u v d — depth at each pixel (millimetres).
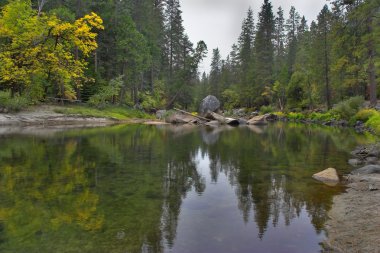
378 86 40094
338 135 22625
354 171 9719
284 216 5887
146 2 52094
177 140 18500
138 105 49031
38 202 6324
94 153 12555
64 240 4652
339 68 35625
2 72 24141
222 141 18328
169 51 65562
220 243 4723
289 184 8211
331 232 5168
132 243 4621
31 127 24219
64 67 25219
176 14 65188
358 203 6539
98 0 41344
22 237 4727
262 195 7223
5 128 22547
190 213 5957
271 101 64250
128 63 45125
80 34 23234
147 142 17062
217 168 10273
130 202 6500
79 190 7254
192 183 8234
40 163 10195
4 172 8852
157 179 8586
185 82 58000
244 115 62656
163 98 60375
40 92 30797
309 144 16984
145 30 52000
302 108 53344
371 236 4922
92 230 5035
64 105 33312
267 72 64625
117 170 9547
